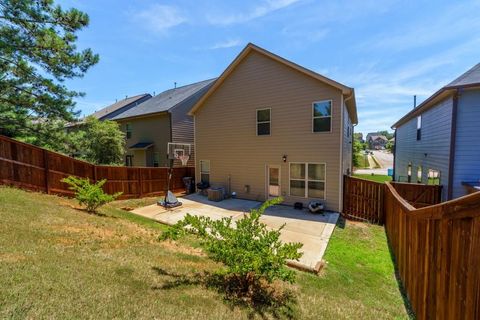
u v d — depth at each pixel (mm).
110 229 5617
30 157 7871
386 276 4680
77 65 9727
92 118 12898
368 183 8797
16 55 8742
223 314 2668
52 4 9008
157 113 16547
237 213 9430
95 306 2348
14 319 1917
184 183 14500
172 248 5145
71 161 9258
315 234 7184
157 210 9828
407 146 17016
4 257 3033
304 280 4301
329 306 3324
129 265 3666
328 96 9555
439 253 2473
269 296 3389
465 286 1903
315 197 10039
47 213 5621
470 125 8344
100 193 7242
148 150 18125
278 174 10922
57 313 2100
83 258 3564
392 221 6266
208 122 12906
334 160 9570
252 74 11328
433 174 11062
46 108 9906
